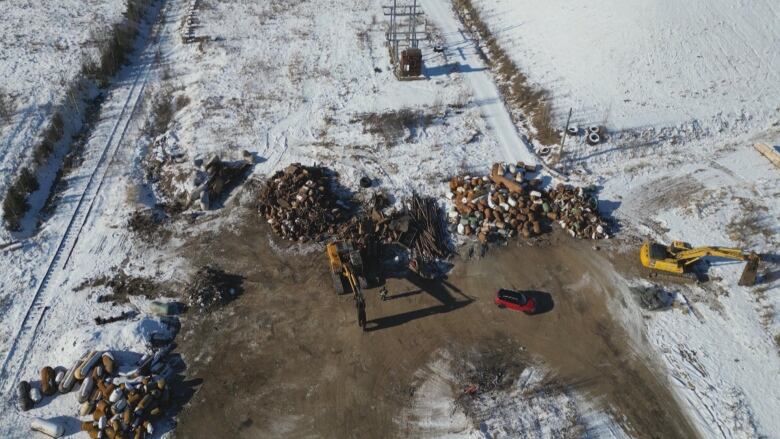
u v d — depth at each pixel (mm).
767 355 25594
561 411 23891
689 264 29469
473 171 35906
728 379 24812
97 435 22906
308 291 29125
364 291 29109
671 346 26234
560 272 29906
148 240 32062
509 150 37500
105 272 30203
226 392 24797
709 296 28234
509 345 26531
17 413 24094
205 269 30047
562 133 38094
